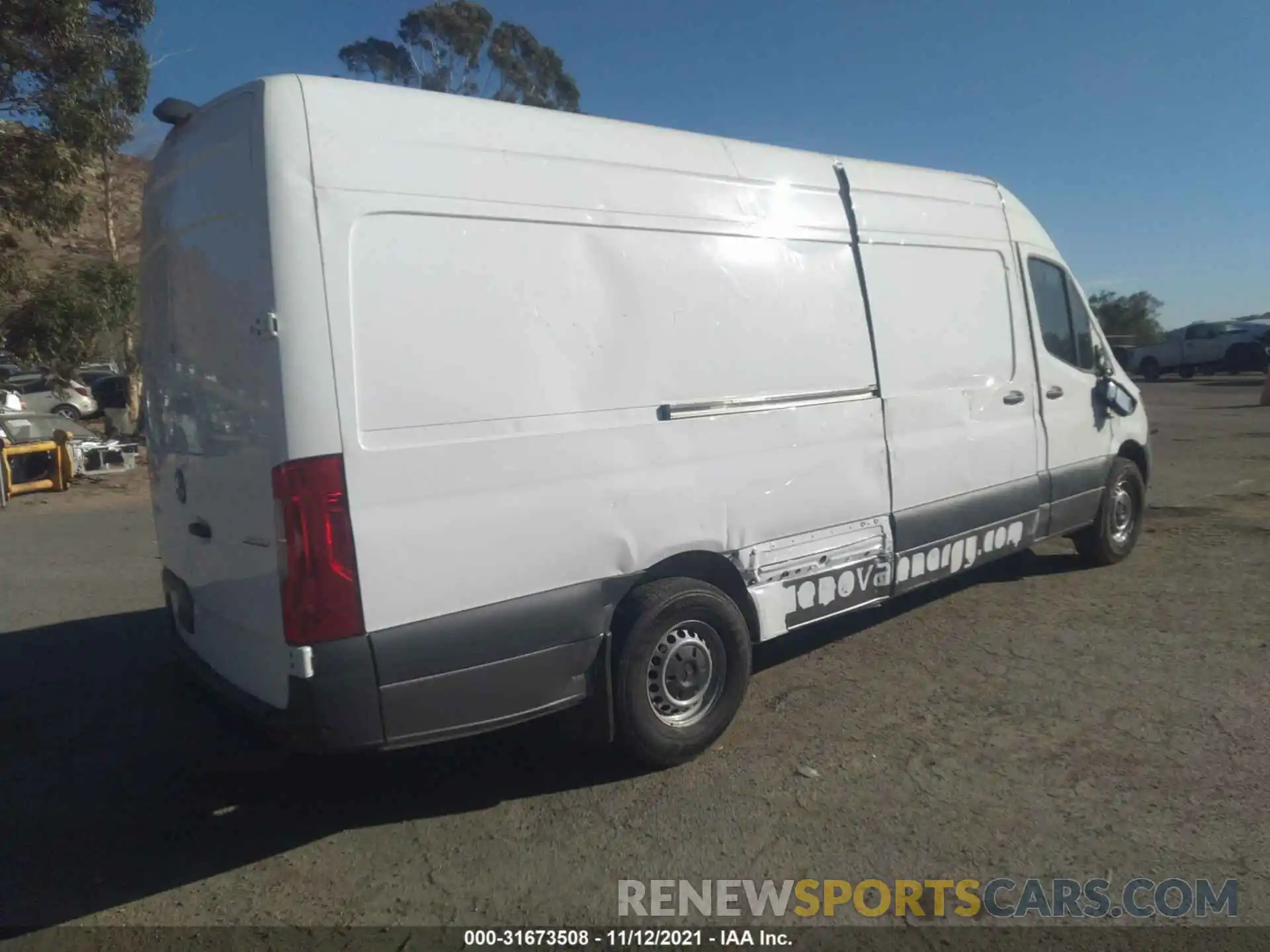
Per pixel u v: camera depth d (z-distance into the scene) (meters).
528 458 3.86
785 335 4.88
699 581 4.49
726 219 4.66
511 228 3.86
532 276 3.91
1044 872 3.60
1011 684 5.38
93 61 13.34
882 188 5.60
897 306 5.54
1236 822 3.89
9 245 13.38
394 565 3.52
